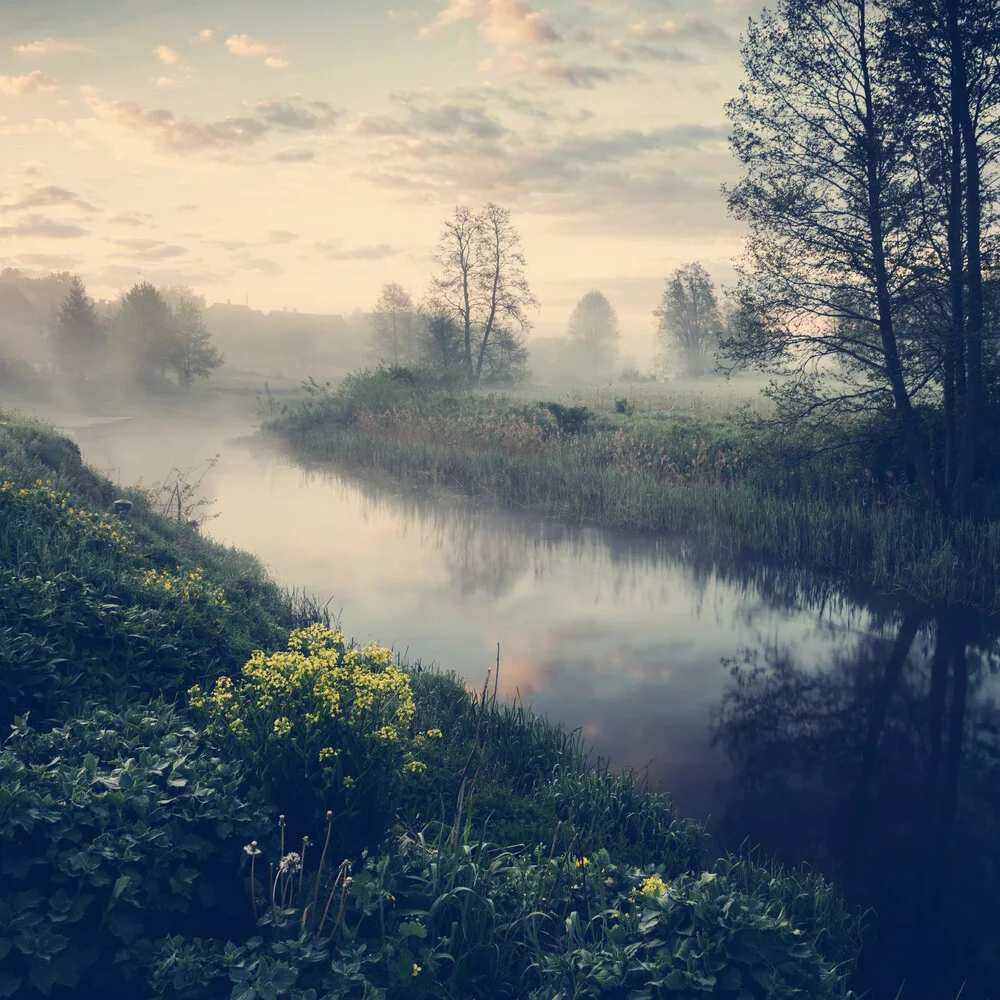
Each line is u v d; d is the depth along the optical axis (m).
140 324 72.31
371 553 17.36
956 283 16.45
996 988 5.53
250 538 18.47
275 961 3.97
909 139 16.20
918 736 9.55
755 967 4.17
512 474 23.75
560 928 4.91
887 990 5.48
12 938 3.71
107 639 7.36
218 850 4.67
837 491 19.28
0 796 4.12
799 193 17.33
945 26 15.90
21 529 9.33
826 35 16.80
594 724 9.62
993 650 12.33
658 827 7.01
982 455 17.58
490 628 12.83
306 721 5.07
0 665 6.08
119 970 4.00
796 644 12.52
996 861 7.10
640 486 21.09
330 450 31.19
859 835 7.47
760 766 8.74
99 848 4.19
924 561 15.22
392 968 4.18
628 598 14.62
